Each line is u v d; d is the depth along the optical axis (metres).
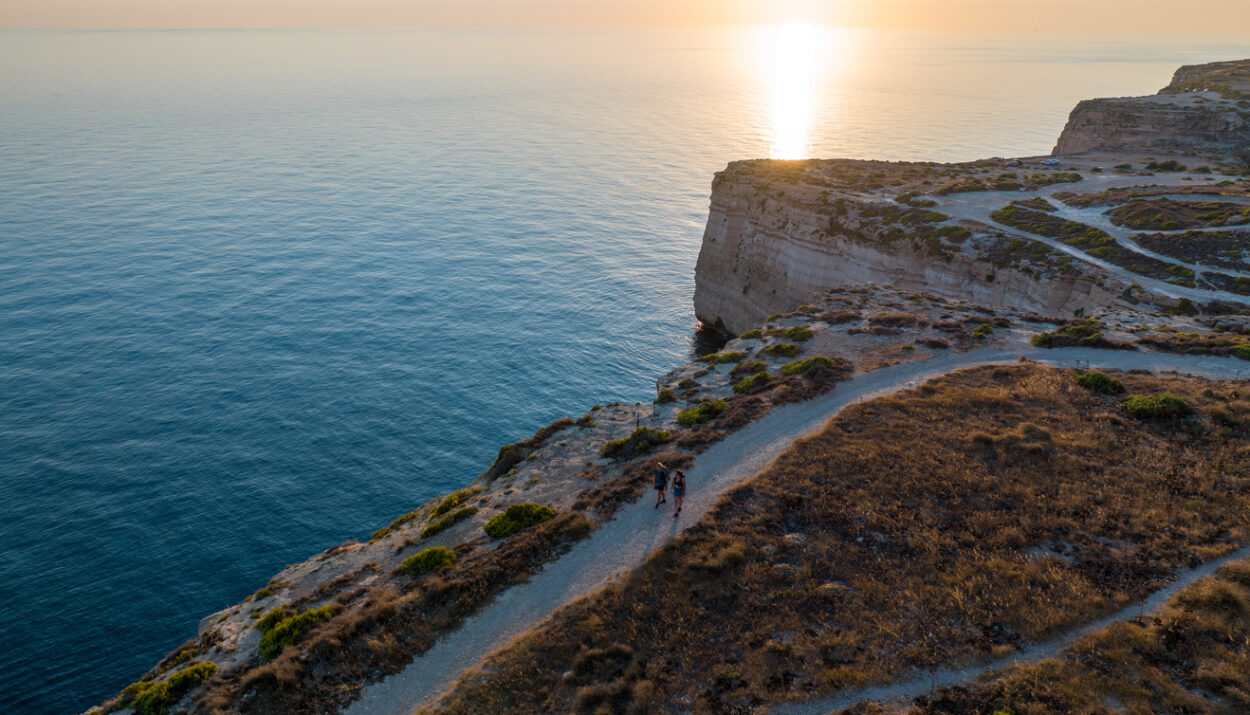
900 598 23.55
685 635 23.11
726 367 47.81
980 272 65.50
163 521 57.53
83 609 48.06
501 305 113.44
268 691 23.30
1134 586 23.00
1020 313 54.28
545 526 29.98
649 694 20.86
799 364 44.22
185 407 76.69
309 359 90.56
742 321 96.44
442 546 30.30
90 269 120.94
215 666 25.69
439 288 120.50
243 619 29.59
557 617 24.64
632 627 23.67
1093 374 38.31
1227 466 29.02
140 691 25.50
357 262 133.12
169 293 111.88
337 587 29.97
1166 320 49.19
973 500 28.67
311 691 23.12
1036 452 31.33
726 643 22.61
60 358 87.19
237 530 56.88
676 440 36.97
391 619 25.77
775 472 31.67
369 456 69.06
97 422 72.62
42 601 48.50
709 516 28.80
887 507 28.53
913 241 72.44
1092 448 31.70
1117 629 20.97
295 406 78.19
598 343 99.19
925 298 59.72
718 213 104.19
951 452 32.25
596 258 141.75
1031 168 104.25
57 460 65.38
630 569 26.61
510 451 39.88
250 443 70.12
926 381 40.62
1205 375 38.69
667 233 162.38
